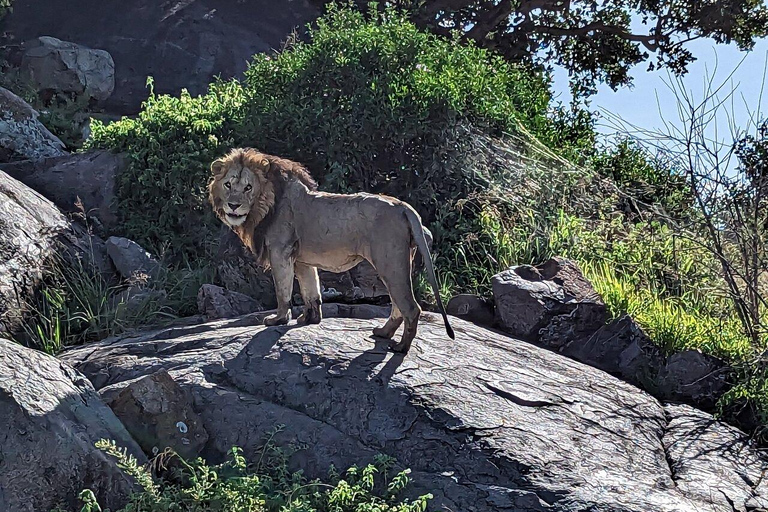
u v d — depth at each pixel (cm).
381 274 581
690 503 493
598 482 492
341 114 935
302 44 1043
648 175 1117
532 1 2006
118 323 716
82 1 1894
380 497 477
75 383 505
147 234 880
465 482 486
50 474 448
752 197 789
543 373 614
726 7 1950
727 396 654
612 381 643
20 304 704
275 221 612
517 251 861
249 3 2062
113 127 976
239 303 749
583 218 948
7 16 1806
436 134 926
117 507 452
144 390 511
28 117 1121
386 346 596
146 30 1894
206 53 1914
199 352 597
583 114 1235
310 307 639
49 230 787
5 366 484
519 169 962
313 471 503
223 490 441
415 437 512
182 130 934
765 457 583
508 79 1091
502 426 521
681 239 893
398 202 583
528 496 473
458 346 625
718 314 833
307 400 542
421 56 995
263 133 925
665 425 604
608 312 747
